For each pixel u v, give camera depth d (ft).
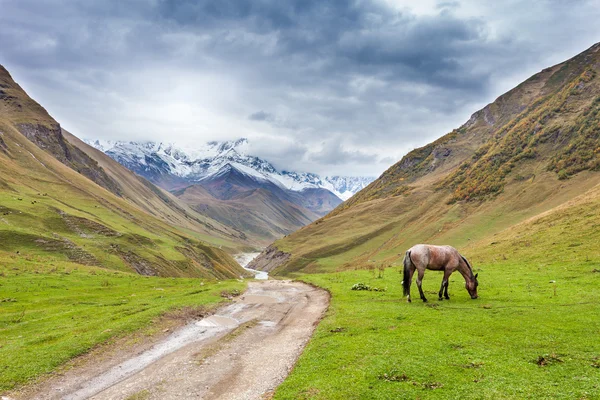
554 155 454.40
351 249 554.05
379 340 55.36
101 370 55.31
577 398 33.47
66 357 58.95
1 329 78.69
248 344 65.72
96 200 542.98
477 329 57.31
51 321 84.58
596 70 593.01
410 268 83.20
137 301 107.24
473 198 469.57
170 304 94.73
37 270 163.43
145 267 339.57
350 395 38.68
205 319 85.35
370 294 99.71
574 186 357.82
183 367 55.11
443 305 76.54
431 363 44.91
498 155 546.67
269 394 43.91
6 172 468.34
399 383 40.19
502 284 96.12
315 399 38.58
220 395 44.83
